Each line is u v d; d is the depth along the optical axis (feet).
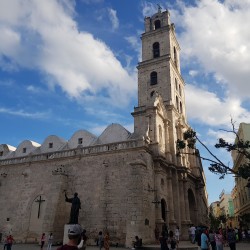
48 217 116.67
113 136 143.95
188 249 88.79
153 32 192.13
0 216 136.98
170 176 137.69
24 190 136.77
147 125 136.67
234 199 270.87
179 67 201.67
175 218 135.64
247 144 72.02
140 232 100.94
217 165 71.10
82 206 118.93
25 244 118.52
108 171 120.37
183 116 180.14
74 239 18.11
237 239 135.33
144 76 178.60
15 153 170.19
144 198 108.27
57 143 159.22
